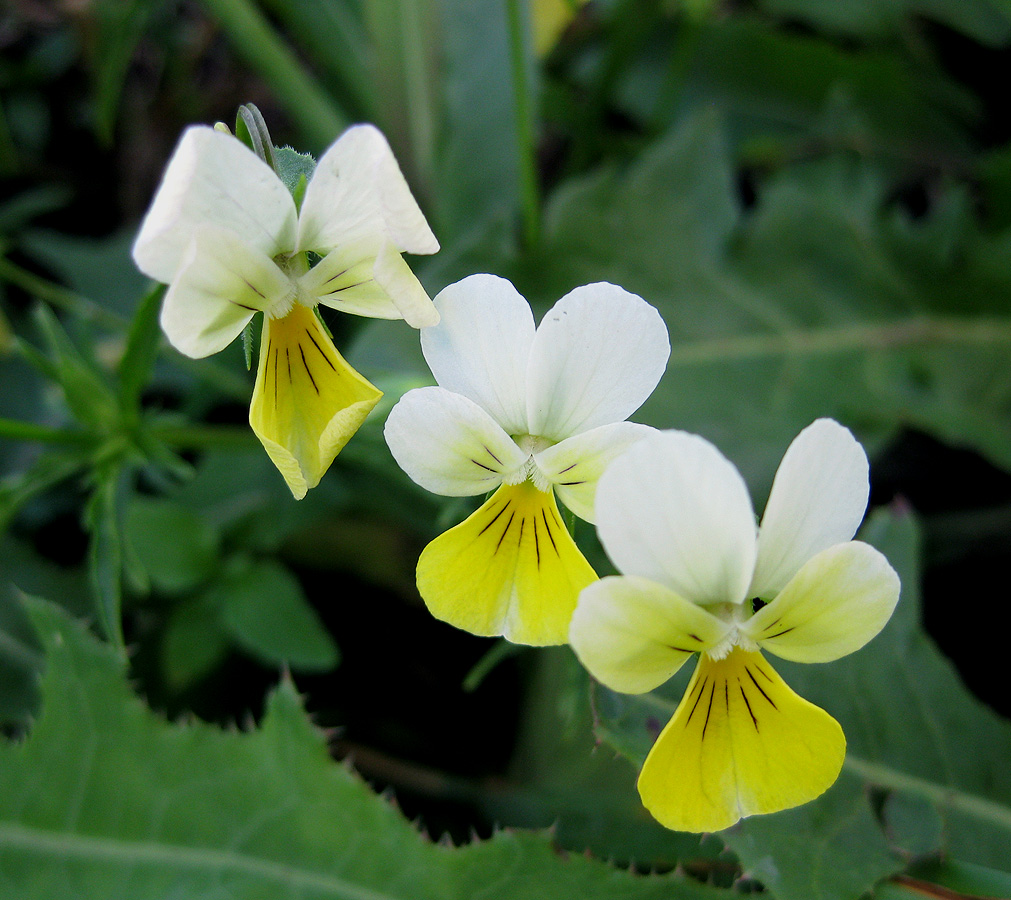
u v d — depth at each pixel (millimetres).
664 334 157
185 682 207
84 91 304
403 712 213
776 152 287
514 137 251
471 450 156
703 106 299
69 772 168
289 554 226
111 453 193
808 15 290
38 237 260
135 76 306
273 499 217
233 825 169
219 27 303
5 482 194
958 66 300
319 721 211
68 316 256
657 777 150
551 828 170
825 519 153
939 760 182
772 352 242
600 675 149
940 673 186
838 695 184
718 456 149
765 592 155
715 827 151
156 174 300
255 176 152
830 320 248
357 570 226
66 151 298
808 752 151
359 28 268
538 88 259
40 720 168
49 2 309
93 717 169
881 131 290
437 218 253
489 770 206
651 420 231
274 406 157
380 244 154
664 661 151
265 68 250
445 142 256
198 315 151
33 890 165
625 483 149
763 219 251
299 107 254
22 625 209
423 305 153
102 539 184
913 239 254
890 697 185
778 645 153
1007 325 249
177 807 169
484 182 252
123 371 194
